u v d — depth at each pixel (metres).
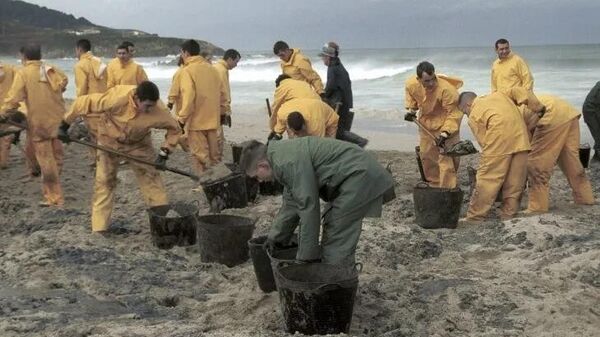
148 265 6.26
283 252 5.15
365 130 17.11
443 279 5.61
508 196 7.66
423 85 8.56
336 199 4.81
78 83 10.22
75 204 8.96
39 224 7.86
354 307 5.06
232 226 6.16
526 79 10.45
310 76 10.95
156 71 50.38
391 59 44.78
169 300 5.43
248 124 17.77
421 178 9.91
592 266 5.80
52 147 8.68
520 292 5.32
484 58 39.00
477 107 7.52
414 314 4.93
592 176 10.05
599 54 46.62
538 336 4.57
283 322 4.79
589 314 4.96
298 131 6.95
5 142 10.55
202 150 9.30
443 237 7.12
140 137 7.19
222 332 4.52
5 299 5.22
